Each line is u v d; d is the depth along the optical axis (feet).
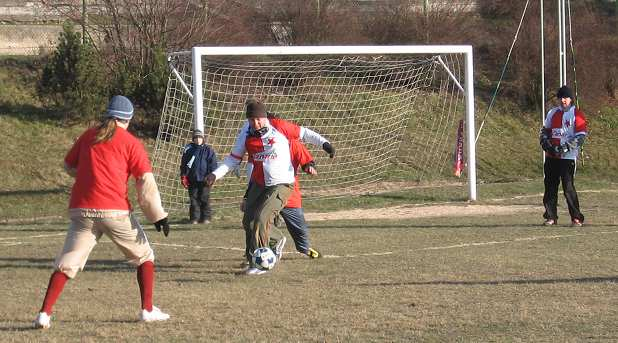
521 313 38.75
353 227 82.12
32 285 49.96
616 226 78.18
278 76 129.59
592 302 41.24
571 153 77.30
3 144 122.11
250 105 52.70
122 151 37.06
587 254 59.26
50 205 109.70
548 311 39.11
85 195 36.86
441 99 145.07
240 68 123.75
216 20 143.33
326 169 125.49
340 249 64.95
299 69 131.34
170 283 49.83
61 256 37.06
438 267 54.39
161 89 132.46
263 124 52.80
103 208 36.76
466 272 51.98
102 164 36.81
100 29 139.13
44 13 149.89
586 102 160.97
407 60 128.77
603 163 147.74
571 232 73.72
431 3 160.86
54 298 36.96
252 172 53.83
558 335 34.42
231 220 92.99
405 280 49.44
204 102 118.42
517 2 168.04
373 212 98.53
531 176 141.08
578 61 159.84
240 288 47.67
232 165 53.83
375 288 46.68
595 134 156.04
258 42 148.66
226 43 143.02
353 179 125.59
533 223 81.97
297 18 150.30
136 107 134.82
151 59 136.87
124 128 37.78
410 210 99.40
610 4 184.14
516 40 160.25
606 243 65.41
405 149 135.95
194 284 49.44
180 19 139.85
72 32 131.23
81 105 129.70
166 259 60.95
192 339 34.76
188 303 42.88
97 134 37.01
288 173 53.62
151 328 36.94
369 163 130.00
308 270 54.44
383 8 158.92
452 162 136.15
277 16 150.82
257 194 53.62
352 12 156.25
